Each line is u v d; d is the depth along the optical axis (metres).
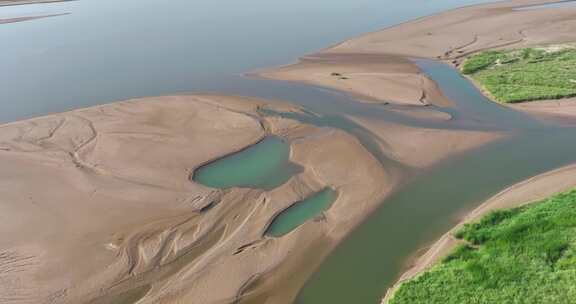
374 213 23.16
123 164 28.08
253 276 19.81
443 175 25.86
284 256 20.73
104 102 38.50
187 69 44.91
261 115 33.94
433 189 24.73
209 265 20.34
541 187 23.83
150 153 29.19
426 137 29.70
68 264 20.70
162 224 22.73
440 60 43.31
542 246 18.56
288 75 41.69
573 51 41.03
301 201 24.17
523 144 28.38
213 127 32.31
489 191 24.31
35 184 26.61
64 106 38.31
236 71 43.69
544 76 36.31
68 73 45.75
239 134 31.22
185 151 29.34
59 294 19.30
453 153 27.88
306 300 18.70
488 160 26.98
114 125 33.09
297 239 21.61
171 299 18.88
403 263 20.00
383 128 31.06
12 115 37.12
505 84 36.03
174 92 39.59
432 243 20.98
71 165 28.25
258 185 25.73
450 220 22.36
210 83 41.03
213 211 23.55
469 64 40.75
